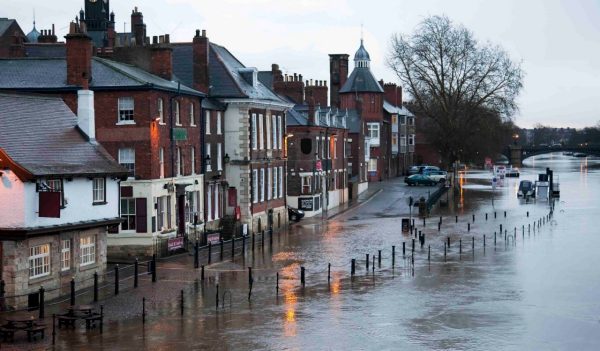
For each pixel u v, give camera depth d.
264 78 92.19
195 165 59.34
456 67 107.38
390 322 34.31
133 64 58.66
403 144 153.88
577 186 129.12
